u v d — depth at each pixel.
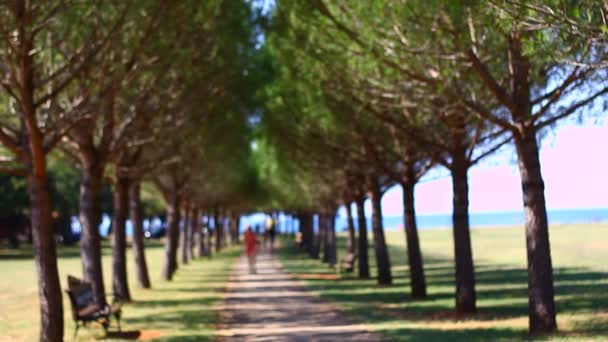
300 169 33.47
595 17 8.87
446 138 18.42
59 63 14.20
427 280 29.39
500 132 16.33
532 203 12.98
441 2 10.80
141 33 13.48
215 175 38.75
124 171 22.28
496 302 19.53
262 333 14.52
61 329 12.13
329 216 44.78
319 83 16.47
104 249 72.62
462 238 17.31
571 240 51.72
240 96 20.39
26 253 62.75
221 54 17.20
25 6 10.70
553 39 9.30
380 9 11.98
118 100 16.95
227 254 61.91
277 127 23.86
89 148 17.95
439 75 12.90
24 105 11.55
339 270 37.31
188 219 47.22
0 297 24.50
